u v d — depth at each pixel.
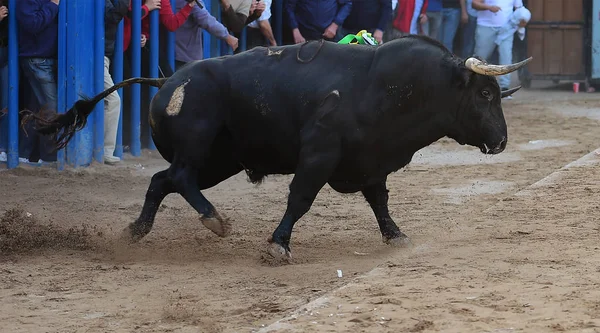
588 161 23.83
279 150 15.99
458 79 14.98
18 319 12.41
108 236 17.52
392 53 15.25
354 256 15.88
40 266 15.42
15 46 23.89
